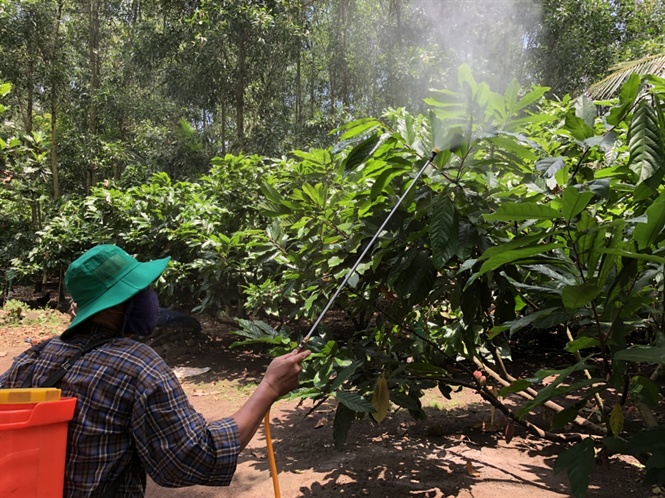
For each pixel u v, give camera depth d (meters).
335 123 15.01
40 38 15.02
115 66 18.56
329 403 5.15
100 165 17.11
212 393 5.63
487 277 2.72
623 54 15.13
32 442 1.36
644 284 2.21
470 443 4.01
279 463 3.78
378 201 2.92
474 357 3.86
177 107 16.84
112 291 1.62
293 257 3.64
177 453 1.49
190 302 7.91
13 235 13.81
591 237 2.10
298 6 14.49
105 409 1.47
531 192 2.75
